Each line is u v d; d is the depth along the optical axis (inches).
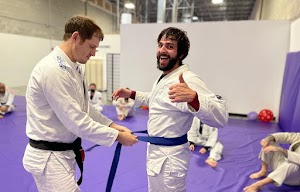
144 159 97.3
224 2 336.8
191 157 99.7
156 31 193.9
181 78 40.1
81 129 39.9
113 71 269.1
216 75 184.4
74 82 41.7
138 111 184.1
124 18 311.1
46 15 299.3
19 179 77.4
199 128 108.2
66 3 329.7
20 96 227.3
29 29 275.4
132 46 202.7
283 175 73.7
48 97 39.0
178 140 46.1
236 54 177.0
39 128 41.3
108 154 100.1
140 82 205.9
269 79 172.2
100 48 307.4
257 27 168.7
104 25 388.5
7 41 249.1
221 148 102.6
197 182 80.4
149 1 335.0
